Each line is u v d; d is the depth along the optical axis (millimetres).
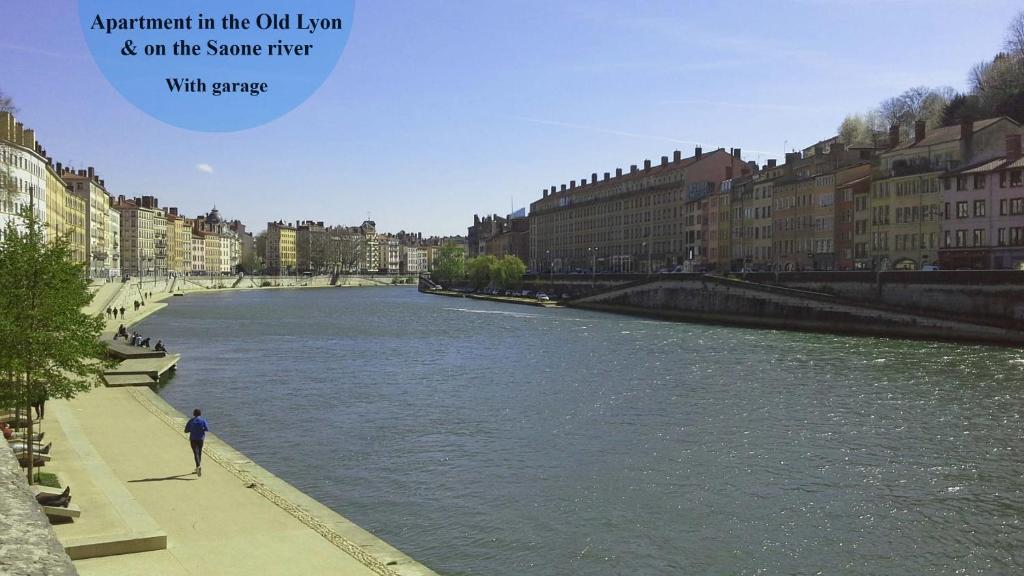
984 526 25750
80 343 27094
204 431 28406
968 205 93312
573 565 22656
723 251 151750
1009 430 38250
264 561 19391
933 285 81312
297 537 21281
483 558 23078
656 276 126188
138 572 18406
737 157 169500
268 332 98188
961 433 37719
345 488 29703
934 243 98750
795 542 24391
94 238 197250
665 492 29062
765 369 59062
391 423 41188
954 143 97938
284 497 25234
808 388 50281
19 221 110562
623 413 43125
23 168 119938
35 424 35500
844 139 171250
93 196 196375
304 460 33688
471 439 37438
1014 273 74125
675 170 172500
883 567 22672
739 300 105062
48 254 27469
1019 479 30516
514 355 71375
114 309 107938
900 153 106562
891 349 71062
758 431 38438
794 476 31000
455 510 27156
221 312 140250
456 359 69062
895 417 41250
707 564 22797
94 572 18328
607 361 65562
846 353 68312
